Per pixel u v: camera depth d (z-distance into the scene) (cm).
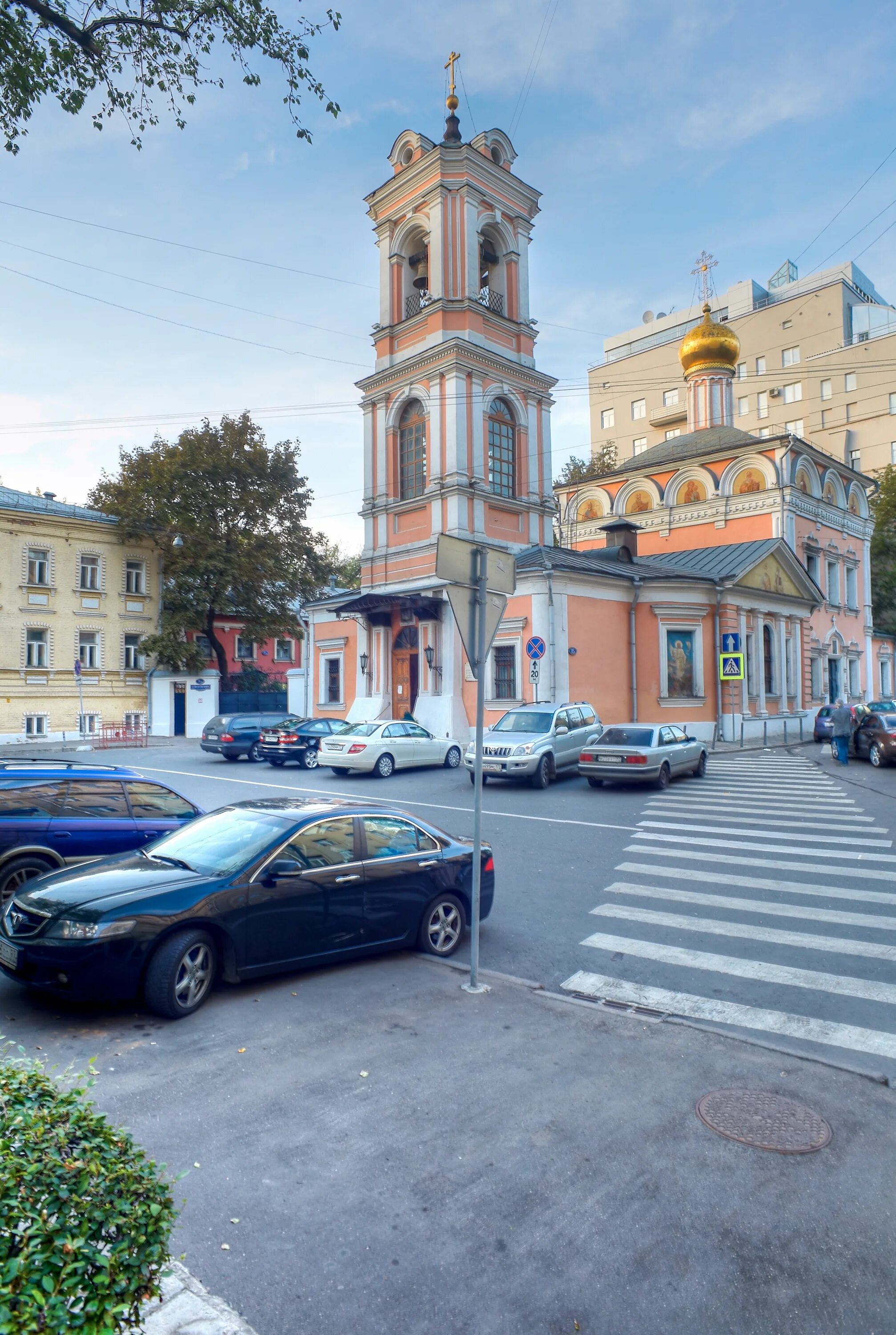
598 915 810
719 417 3997
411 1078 459
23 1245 178
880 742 2150
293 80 875
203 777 2034
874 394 6212
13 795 801
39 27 789
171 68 848
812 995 601
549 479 2920
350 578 6200
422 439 2798
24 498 3656
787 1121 417
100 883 570
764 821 1335
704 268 4138
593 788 1777
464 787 1792
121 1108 419
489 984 617
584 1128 407
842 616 3912
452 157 2753
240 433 3912
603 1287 297
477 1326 278
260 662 4712
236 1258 306
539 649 2102
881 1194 357
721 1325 281
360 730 2017
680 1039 520
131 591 3912
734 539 3509
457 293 2730
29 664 3578
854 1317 286
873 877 950
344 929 633
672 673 2647
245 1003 571
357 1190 351
